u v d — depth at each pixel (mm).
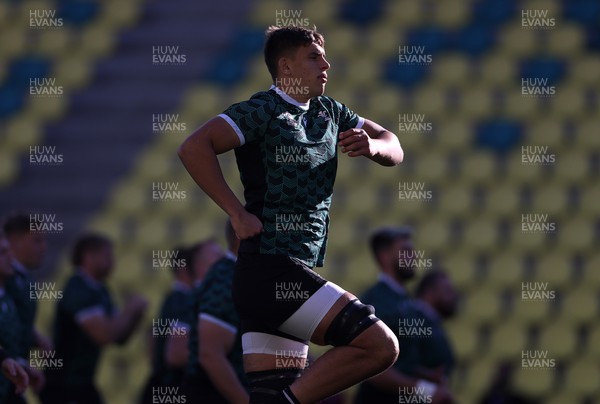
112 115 45000
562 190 39656
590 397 33688
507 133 41781
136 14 49375
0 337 17531
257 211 11484
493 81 43906
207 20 48469
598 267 36969
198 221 40188
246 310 11578
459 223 38938
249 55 46625
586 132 41438
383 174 40812
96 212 41188
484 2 47312
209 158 11047
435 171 40750
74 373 22359
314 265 11703
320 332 11273
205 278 17219
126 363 34250
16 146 44188
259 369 11766
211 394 17812
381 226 39062
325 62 11992
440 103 43312
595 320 35531
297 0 49000
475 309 35938
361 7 48406
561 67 43906
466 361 34531
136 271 38438
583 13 46094
